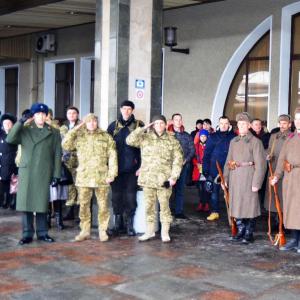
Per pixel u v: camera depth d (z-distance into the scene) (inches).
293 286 191.2
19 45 628.4
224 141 306.8
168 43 442.9
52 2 410.3
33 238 263.0
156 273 205.8
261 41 441.1
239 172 253.4
